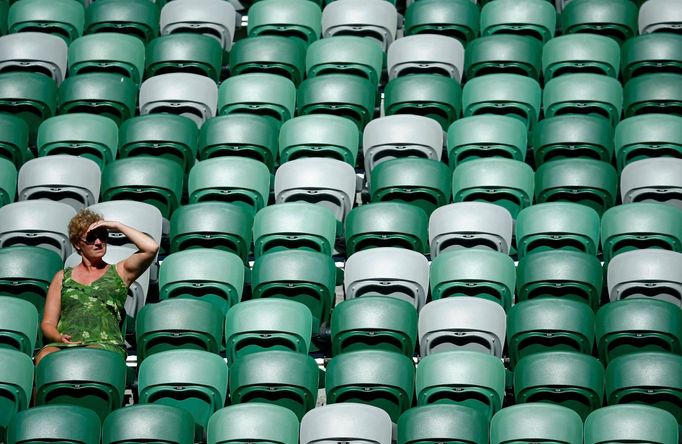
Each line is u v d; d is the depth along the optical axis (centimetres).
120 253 3350
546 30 4384
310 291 3309
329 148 3831
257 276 3328
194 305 3167
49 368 2902
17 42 4203
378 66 4234
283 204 3503
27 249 3309
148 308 3167
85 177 3669
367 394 3025
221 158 3700
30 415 2814
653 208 3481
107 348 2936
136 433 2822
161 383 3000
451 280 3312
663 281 3294
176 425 2848
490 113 4028
